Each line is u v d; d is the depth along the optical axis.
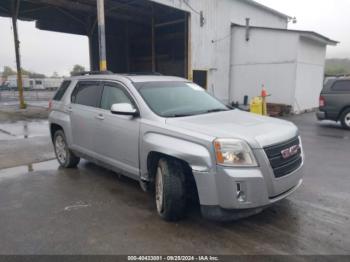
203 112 4.35
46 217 3.97
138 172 4.19
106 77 5.04
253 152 3.21
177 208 3.67
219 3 17.02
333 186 4.97
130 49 24.80
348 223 3.71
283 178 3.41
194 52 15.80
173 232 3.54
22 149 7.93
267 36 16.36
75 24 21.44
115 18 20.14
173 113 4.15
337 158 6.73
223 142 3.21
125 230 3.60
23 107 19.14
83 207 4.27
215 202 3.25
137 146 4.12
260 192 3.21
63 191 4.90
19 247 3.25
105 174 5.79
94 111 5.03
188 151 3.38
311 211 4.04
